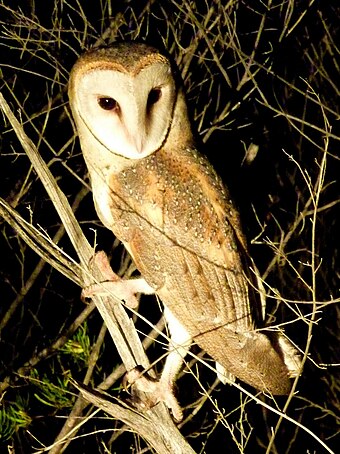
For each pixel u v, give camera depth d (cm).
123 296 450
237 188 665
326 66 792
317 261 788
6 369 698
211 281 461
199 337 460
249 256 476
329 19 781
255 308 467
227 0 698
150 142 456
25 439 695
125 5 706
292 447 829
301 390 827
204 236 463
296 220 658
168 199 463
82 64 440
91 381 616
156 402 431
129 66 430
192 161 468
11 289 774
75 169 722
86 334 649
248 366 454
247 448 787
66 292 783
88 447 719
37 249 420
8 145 722
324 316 827
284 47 709
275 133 752
